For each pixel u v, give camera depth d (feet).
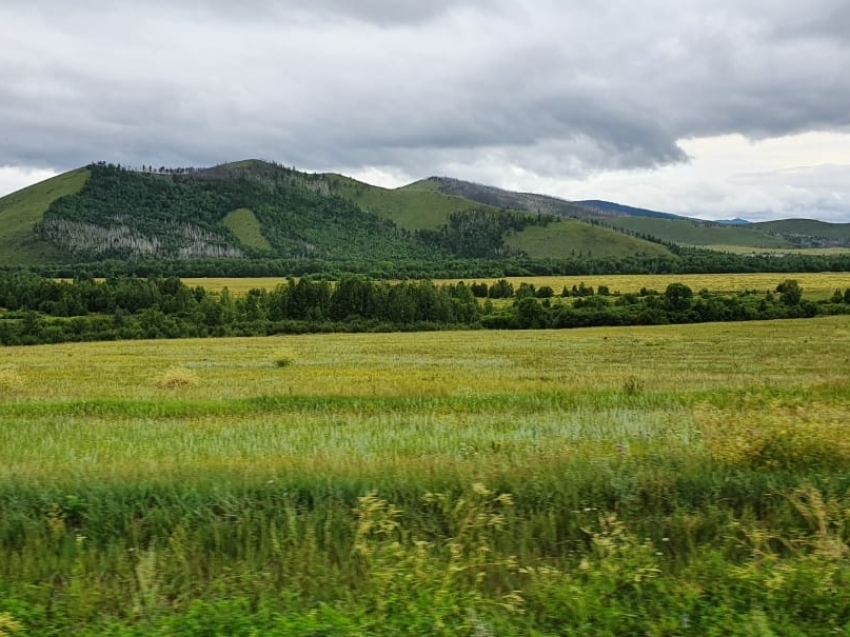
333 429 41.22
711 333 186.29
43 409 54.60
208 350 162.71
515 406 53.21
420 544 19.27
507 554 20.44
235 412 53.16
